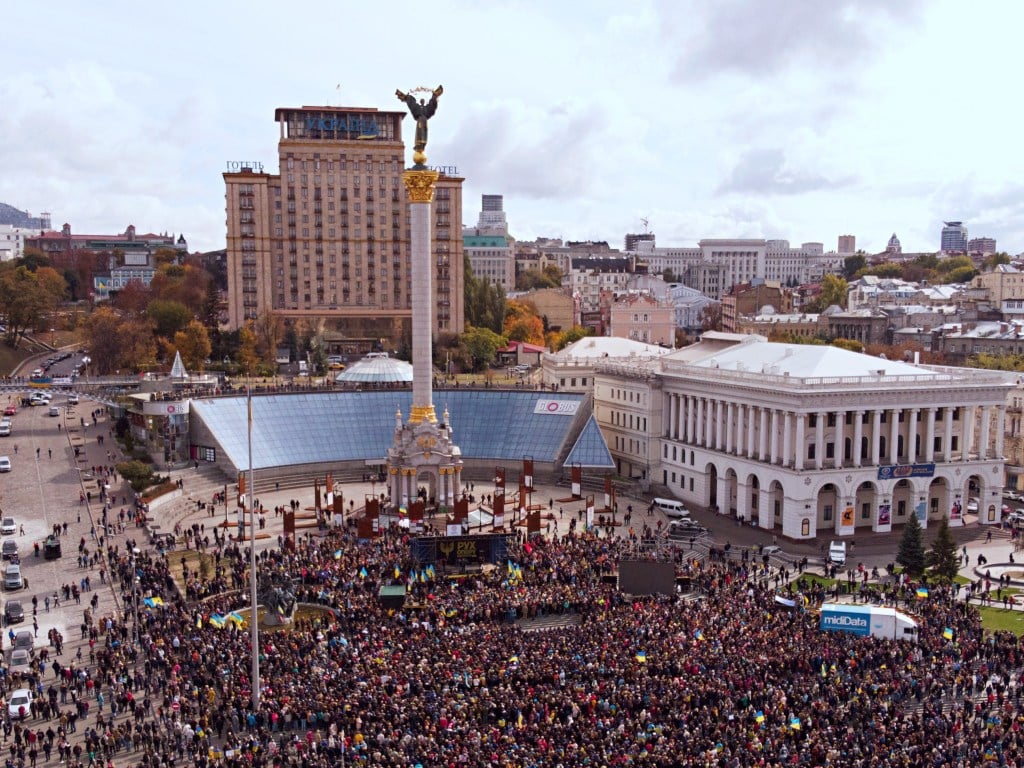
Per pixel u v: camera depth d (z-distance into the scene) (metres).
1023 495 156.62
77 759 63.31
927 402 133.38
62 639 84.00
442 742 59.28
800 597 93.00
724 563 111.31
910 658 77.00
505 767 55.09
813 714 64.75
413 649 75.06
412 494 139.88
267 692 68.25
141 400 153.50
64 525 116.38
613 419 173.62
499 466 165.25
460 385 187.88
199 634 79.88
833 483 128.62
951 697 71.19
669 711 64.75
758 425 136.38
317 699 66.25
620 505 143.62
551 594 91.00
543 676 69.38
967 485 137.62
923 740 60.47
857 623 82.69
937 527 134.62
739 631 79.50
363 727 62.75
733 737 60.62
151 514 125.88
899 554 109.88
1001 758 58.41
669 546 117.12
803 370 131.88
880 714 64.81
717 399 143.88
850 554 121.19
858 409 129.12
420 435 139.50
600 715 63.66
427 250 137.88
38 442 159.25
